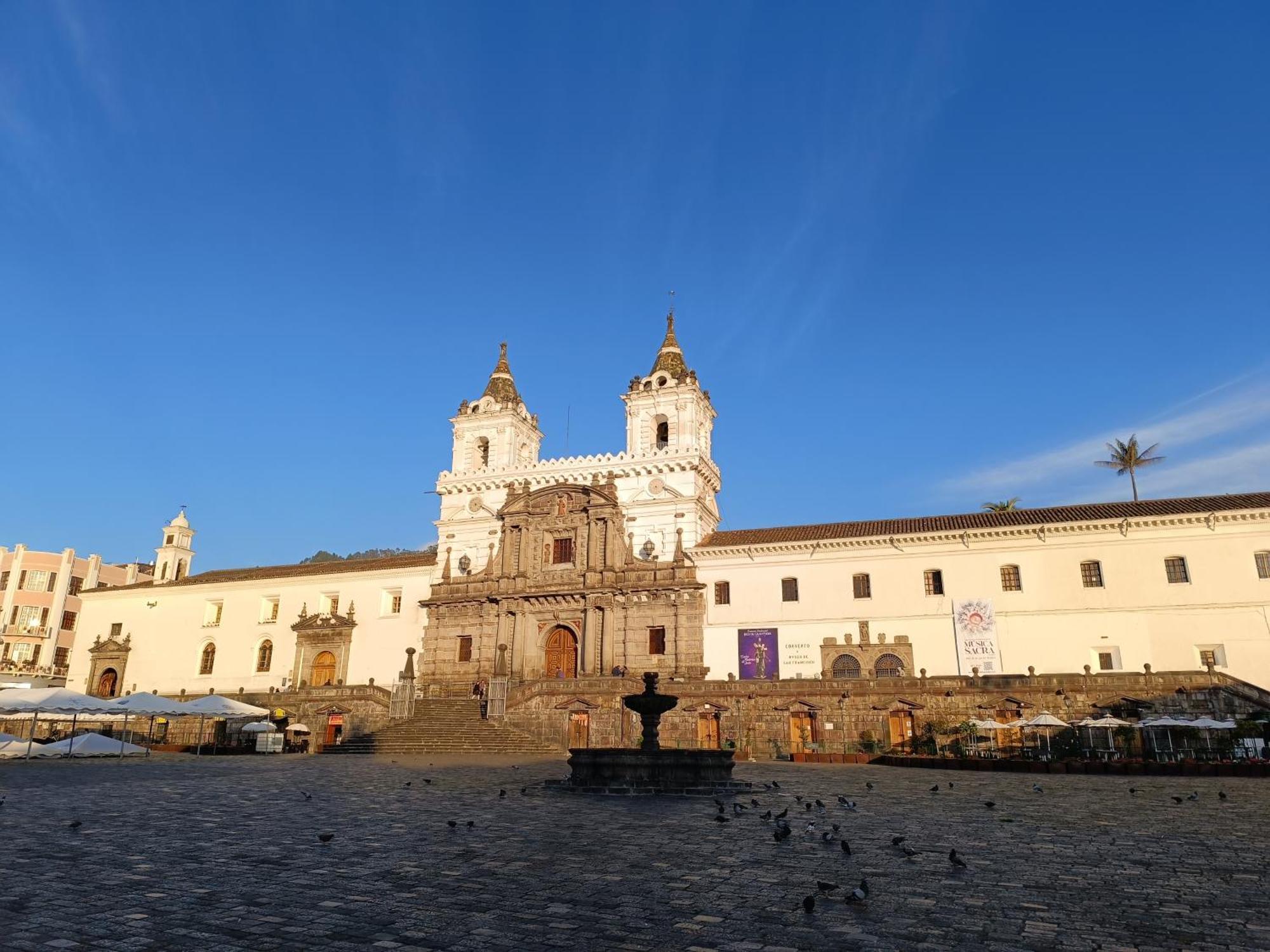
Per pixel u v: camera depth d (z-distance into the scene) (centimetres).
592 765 2556
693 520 6366
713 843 1547
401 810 2048
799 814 2000
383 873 1268
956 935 943
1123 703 4416
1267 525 5094
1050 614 5334
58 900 1080
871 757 4469
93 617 8031
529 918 1009
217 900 1091
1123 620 5197
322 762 4241
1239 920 1009
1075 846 1529
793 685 5003
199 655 7481
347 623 6975
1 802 2106
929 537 5653
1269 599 4969
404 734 5447
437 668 6588
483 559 6912
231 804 2186
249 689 7162
